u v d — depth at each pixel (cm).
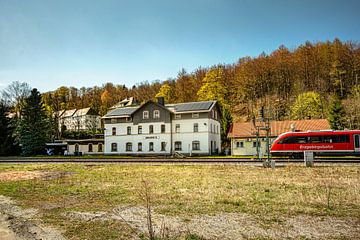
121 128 5528
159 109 5241
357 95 6844
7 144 5478
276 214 919
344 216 882
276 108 8406
